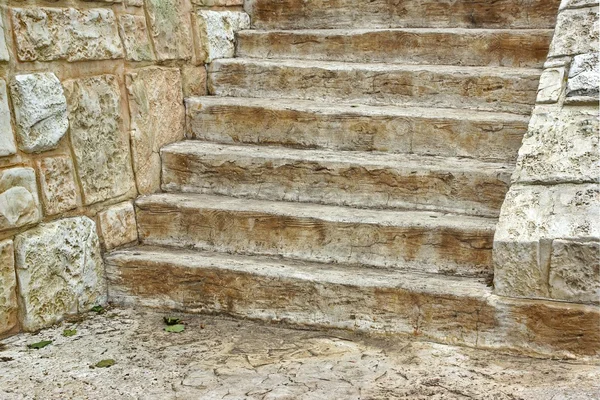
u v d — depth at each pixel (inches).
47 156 150.1
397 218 156.9
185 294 158.1
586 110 152.6
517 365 130.0
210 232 167.8
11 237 142.4
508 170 159.2
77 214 158.1
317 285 147.1
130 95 173.3
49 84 148.4
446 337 139.3
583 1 181.9
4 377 127.7
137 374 129.2
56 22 151.3
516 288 134.0
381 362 133.0
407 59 200.2
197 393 122.0
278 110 185.8
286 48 213.0
